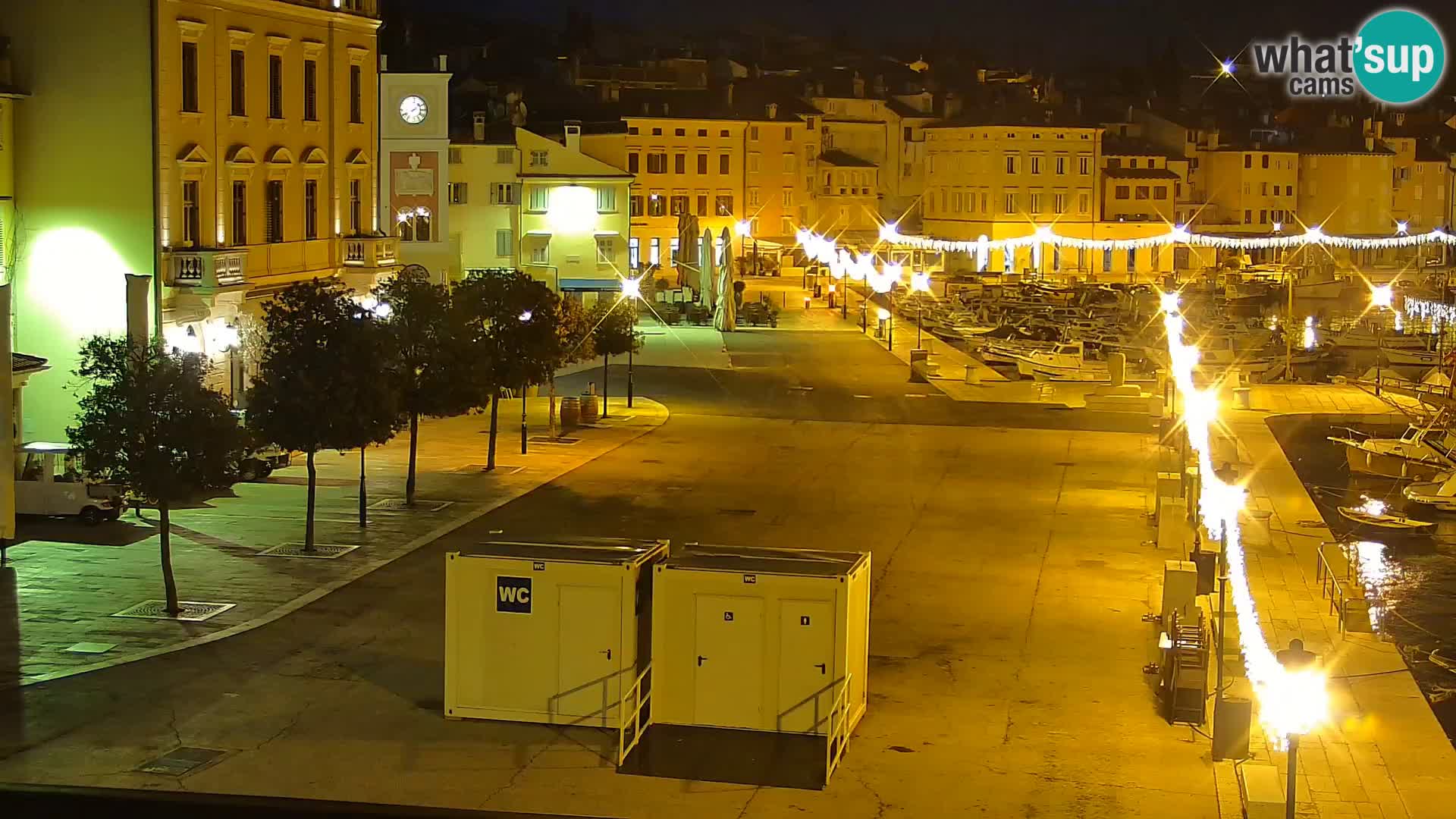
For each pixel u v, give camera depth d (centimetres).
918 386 8256
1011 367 10225
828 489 5200
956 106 18500
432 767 2466
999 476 5519
